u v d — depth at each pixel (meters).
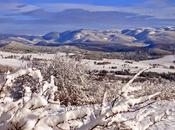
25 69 3.34
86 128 2.71
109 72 43.00
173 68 55.34
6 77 3.21
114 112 2.91
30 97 3.02
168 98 17.25
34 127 2.71
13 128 2.71
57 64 15.73
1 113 2.91
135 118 3.30
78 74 15.65
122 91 3.04
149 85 18.17
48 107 3.19
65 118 2.76
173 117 11.14
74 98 14.91
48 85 3.33
